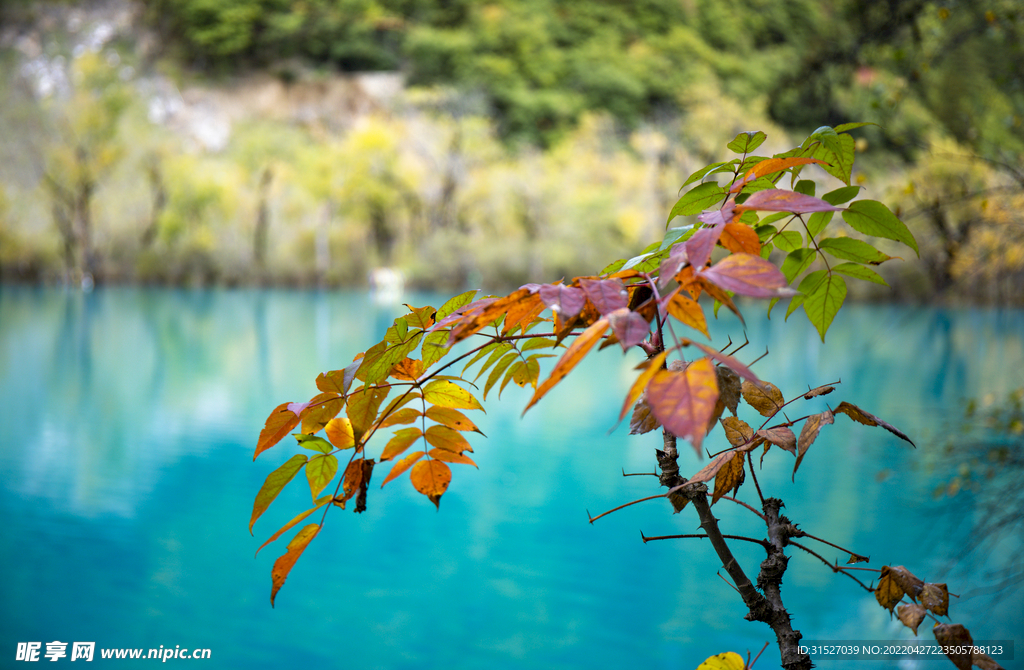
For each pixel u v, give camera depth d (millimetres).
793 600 3574
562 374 393
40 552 4219
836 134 554
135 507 4980
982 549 3467
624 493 5340
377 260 40500
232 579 3920
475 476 5777
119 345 13586
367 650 3238
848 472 5465
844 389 9586
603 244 37531
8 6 46656
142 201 35750
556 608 3631
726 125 34125
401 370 579
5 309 20047
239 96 50000
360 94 50906
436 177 40844
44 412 7867
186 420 7625
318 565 4137
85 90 34281
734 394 486
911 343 15875
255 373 10734
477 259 38156
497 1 53094
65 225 33531
